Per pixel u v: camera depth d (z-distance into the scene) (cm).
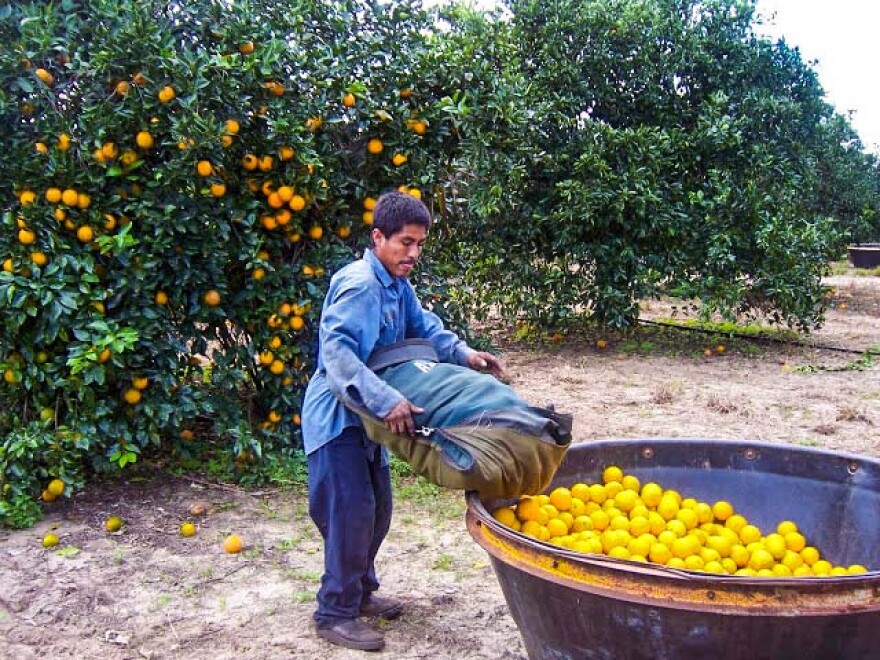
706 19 1062
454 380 296
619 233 980
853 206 1510
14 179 455
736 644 231
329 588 338
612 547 307
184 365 517
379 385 286
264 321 527
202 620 360
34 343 461
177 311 508
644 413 700
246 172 504
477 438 278
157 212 472
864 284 1742
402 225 309
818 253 1034
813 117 1117
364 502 323
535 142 936
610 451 362
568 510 329
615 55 1002
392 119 534
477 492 289
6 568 402
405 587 397
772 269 1000
